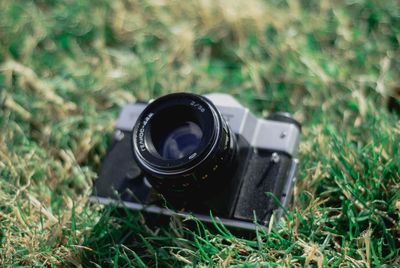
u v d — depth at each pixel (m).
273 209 0.59
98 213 0.63
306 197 0.63
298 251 0.59
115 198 0.63
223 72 0.77
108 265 0.61
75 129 0.72
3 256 0.61
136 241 0.62
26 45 0.78
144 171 0.57
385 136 0.65
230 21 0.79
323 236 0.60
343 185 0.63
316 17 0.79
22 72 0.75
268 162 0.60
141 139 0.58
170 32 0.79
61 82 0.75
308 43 0.77
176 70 0.77
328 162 0.64
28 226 0.62
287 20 0.78
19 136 0.71
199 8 0.80
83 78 0.75
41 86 0.74
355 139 0.68
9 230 0.62
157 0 0.81
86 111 0.72
